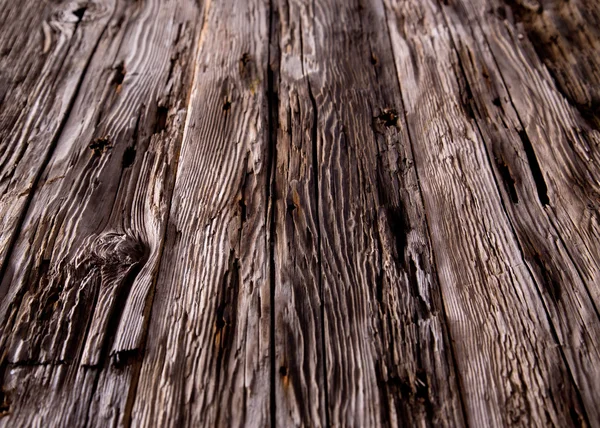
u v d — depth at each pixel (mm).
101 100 886
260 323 694
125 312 701
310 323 694
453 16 981
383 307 706
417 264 737
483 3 999
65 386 660
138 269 731
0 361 671
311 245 745
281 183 795
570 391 656
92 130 853
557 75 903
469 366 674
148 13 1000
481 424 645
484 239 753
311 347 681
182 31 972
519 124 852
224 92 889
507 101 877
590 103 873
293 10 992
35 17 989
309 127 848
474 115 862
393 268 733
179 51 946
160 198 786
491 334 689
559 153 821
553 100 874
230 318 697
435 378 668
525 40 950
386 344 684
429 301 712
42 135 850
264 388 658
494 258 738
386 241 752
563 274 723
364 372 668
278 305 705
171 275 726
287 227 758
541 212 771
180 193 790
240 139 837
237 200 780
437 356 679
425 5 999
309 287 716
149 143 841
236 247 744
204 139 839
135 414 647
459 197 788
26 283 720
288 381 662
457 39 950
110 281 721
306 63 921
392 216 774
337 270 729
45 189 796
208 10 999
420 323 698
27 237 754
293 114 861
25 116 870
